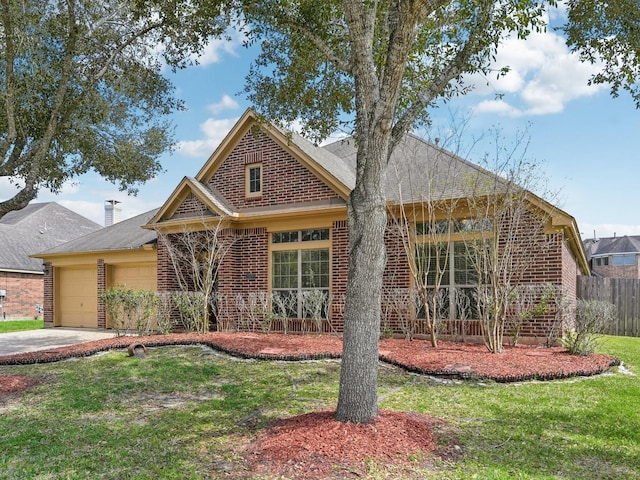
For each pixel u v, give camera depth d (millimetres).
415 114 5785
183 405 6648
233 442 5074
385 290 12703
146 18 8922
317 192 13836
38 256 19516
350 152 17844
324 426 5059
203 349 11016
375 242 5254
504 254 10250
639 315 17594
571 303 11172
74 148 10844
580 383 7707
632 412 6094
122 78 10773
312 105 9016
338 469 4211
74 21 8859
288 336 12812
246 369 8914
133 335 14031
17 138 9438
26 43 8609
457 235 12031
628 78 7992
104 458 4680
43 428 5668
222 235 14891
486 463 4449
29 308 27797
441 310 12156
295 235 14359
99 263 18188
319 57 8406
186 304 13922
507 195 10078
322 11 7328
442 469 4293
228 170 15578
